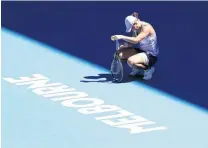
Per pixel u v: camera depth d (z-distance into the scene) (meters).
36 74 34.09
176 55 36.81
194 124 28.44
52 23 42.38
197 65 35.44
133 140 26.88
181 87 32.50
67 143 26.59
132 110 29.80
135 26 32.38
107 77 33.72
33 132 27.56
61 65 35.38
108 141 26.80
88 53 37.22
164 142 26.73
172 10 44.47
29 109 29.83
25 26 41.81
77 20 42.94
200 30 40.78
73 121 28.62
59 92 31.73
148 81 33.22
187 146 26.39
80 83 32.88
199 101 30.89
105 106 30.17
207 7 45.00
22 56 36.59
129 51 32.94
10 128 27.92
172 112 29.62
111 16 43.53
